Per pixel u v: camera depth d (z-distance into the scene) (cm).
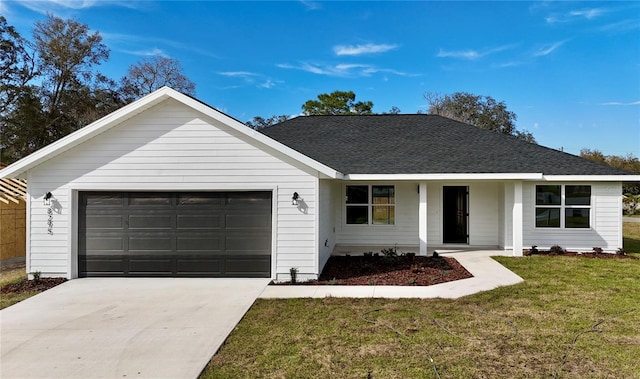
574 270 1010
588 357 480
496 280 900
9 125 2936
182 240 956
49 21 3088
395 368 455
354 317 644
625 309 672
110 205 955
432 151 1395
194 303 739
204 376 442
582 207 1304
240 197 953
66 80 3222
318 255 930
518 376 434
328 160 1343
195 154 937
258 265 948
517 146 1435
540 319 623
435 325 600
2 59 2869
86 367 468
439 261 1138
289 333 574
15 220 1284
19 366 472
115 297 782
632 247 1455
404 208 1445
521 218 1225
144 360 486
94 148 938
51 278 936
